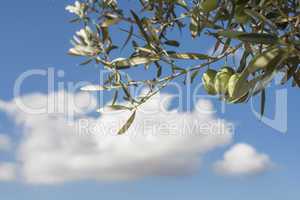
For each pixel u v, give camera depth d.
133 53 3.19
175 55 3.06
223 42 2.96
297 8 2.86
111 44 3.18
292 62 2.56
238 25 3.02
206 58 3.04
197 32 2.98
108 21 3.00
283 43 2.39
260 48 2.50
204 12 2.86
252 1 2.71
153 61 3.13
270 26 2.51
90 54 3.21
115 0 3.19
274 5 2.79
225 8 2.87
